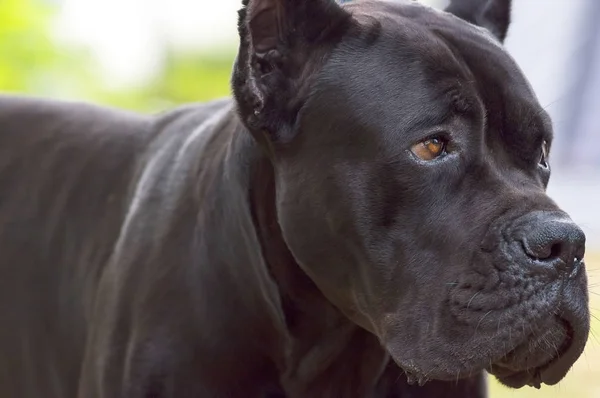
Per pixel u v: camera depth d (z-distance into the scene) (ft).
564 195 55.47
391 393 18.61
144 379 17.44
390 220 15.57
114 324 18.21
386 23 16.20
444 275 15.12
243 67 16.26
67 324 19.92
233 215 17.39
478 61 15.71
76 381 19.81
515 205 14.89
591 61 56.70
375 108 15.56
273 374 17.81
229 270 17.34
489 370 16.01
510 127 15.57
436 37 15.89
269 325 17.42
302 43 16.38
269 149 16.66
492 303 14.56
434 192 15.33
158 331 17.56
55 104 22.61
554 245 14.32
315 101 16.12
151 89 55.52
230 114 18.89
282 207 16.60
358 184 15.67
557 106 57.62
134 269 18.26
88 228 19.97
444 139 15.30
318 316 17.37
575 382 31.55
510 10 19.58
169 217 18.35
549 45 56.24
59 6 49.67
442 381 18.28
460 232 15.11
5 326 20.94
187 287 17.57
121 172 20.17
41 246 20.65
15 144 22.00
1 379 21.26
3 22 46.09
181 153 19.26
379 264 15.71
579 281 14.51
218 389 17.46
